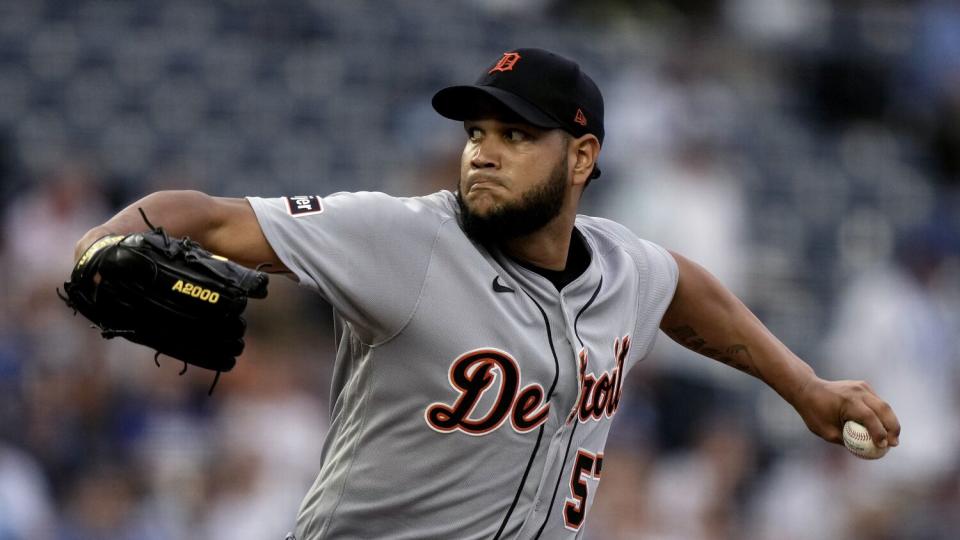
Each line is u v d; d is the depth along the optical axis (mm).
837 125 49219
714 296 12758
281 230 10031
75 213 33156
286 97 42750
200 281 9414
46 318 29062
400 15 45844
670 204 35219
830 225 43406
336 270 10078
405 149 40562
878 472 31062
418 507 10727
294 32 44531
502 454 10703
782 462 31656
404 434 10578
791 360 12812
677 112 41094
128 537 25016
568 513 11367
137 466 25953
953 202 45188
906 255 34812
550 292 10922
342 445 10953
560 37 46656
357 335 10500
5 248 32844
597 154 11234
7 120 40500
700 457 29453
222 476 25641
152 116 41625
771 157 44969
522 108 10578
